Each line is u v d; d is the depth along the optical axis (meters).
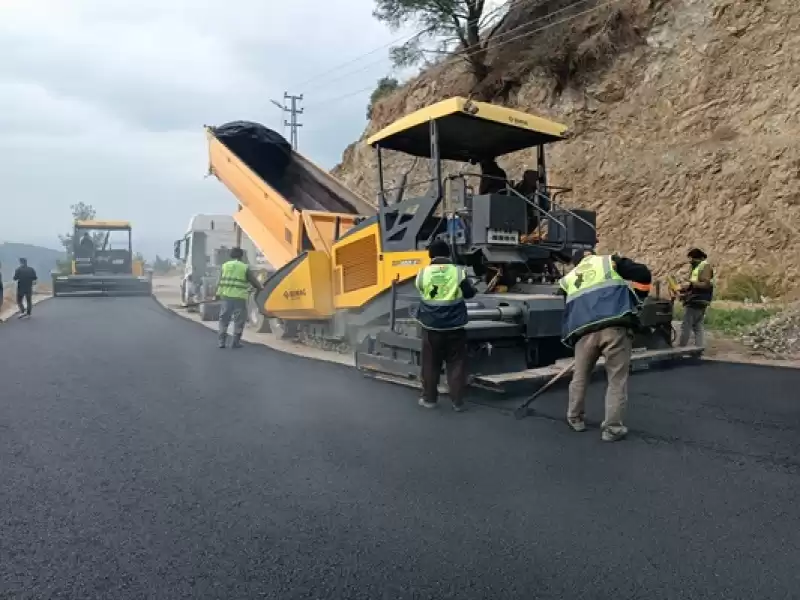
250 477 4.18
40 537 3.29
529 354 7.02
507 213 7.29
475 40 20.36
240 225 13.32
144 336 12.59
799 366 8.48
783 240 13.78
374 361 7.50
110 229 28.84
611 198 16.31
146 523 3.46
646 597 2.70
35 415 5.84
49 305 22.44
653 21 16.95
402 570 2.94
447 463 4.45
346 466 4.39
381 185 8.74
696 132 15.70
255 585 2.80
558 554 3.09
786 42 14.97
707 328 11.55
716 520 3.47
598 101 17.33
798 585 2.79
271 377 7.85
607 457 4.58
